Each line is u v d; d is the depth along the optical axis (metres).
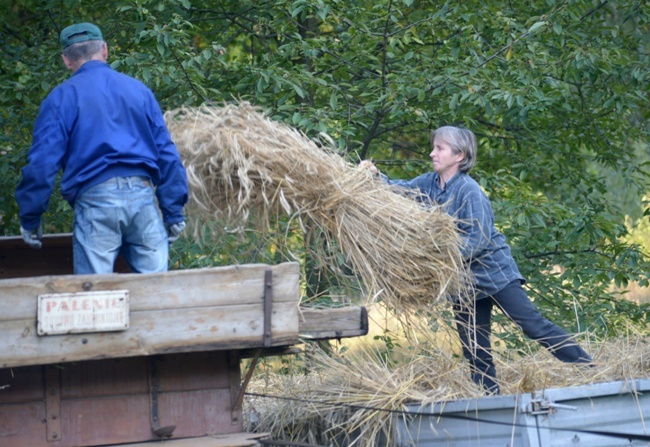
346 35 15.18
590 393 7.50
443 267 8.55
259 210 8.40
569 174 17.97
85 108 7.16
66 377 6.73
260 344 6.57
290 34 15.59
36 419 6.64
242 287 6.56
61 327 6.14
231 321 6.52
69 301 6.17
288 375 11.26
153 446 6.56
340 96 15.09
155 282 6.38
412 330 8.97
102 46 7.64
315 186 8.24
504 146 18.55
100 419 6.77
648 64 16.16
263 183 8.05
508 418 7.47
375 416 8.57
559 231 15.26
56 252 9.68
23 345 6.08
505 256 9.47
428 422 8.18
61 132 7.05
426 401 8.29
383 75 15.29
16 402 6.61
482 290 9.38
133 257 7.45
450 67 14.47
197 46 17.86
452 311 9.31
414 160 15.88
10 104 15.23
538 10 16.61
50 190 7.03
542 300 15.61
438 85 14.49
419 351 9.88
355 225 8.38
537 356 10.26
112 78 7.39
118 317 6.26
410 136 18.47
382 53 16.06
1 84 14.64
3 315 6.06
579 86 17.38
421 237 8.52
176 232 7.69
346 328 7.71
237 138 8.15
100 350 6.24
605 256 15.80
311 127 13.21
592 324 14.65
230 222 8.46
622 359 9.09
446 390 8.78
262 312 6.60
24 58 15.91
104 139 7.12
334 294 10.69
